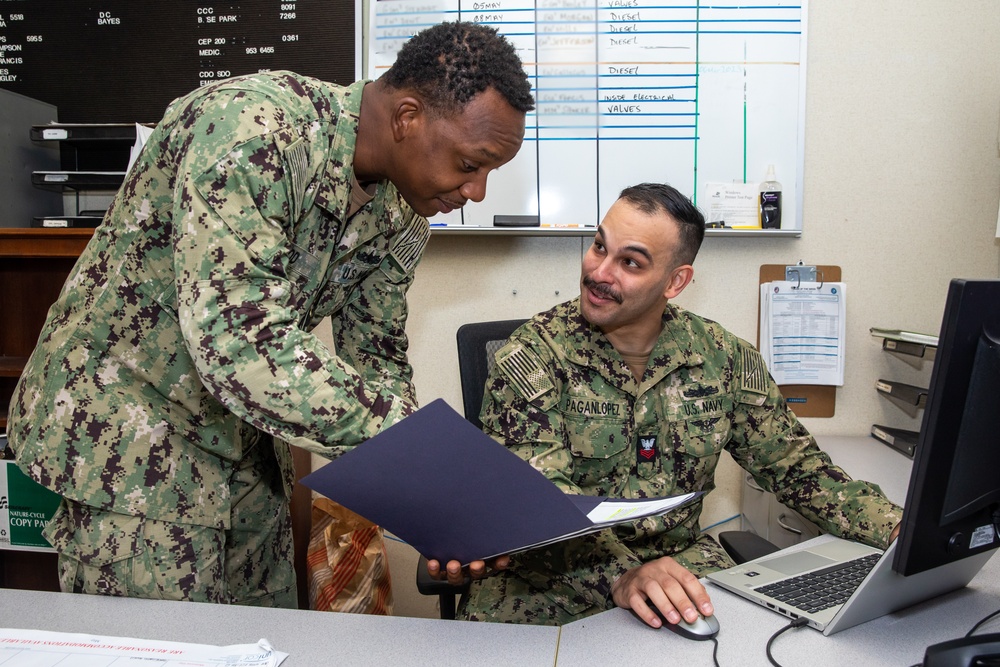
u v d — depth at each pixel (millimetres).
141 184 918
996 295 685
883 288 1934
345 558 1722
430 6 1844
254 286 776
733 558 1287
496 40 867
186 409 989
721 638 800
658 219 1265
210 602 1007
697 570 1308
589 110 1859
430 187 924
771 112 1862
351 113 942
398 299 1288
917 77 1877
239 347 744
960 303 668
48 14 1897
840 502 1200
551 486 687
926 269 1925
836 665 739
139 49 1890
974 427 716
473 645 788
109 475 949
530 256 1944
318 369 773
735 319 1946
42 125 1809
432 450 688
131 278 943
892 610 850
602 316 1308
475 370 1487
